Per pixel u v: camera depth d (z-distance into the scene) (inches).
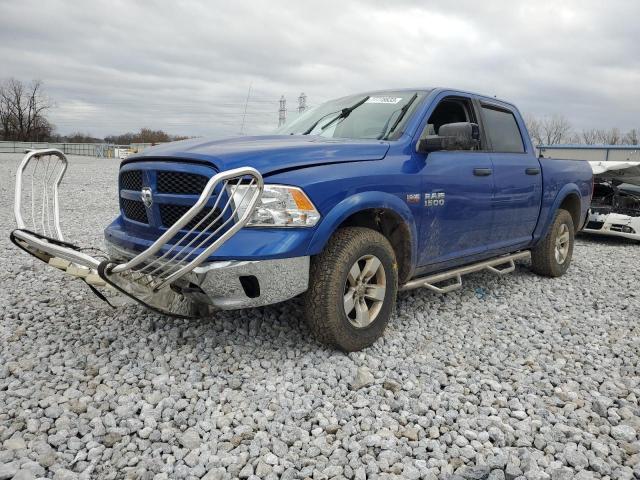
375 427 102.6
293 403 110.3
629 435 101.4
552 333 160.2
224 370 124.1
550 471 90.0
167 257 119.9
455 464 92.1
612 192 369.7
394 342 145.1
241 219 108.2
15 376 118.2
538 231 215.2
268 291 116.9
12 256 233.3
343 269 126.2
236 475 87.7
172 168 122.1
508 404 113.7
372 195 132.4
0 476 82.6
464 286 210.2
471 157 171.9
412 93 169.3
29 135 2910.9
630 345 152.2
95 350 132.9
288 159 122.7
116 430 97.1
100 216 392.2
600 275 242.8
